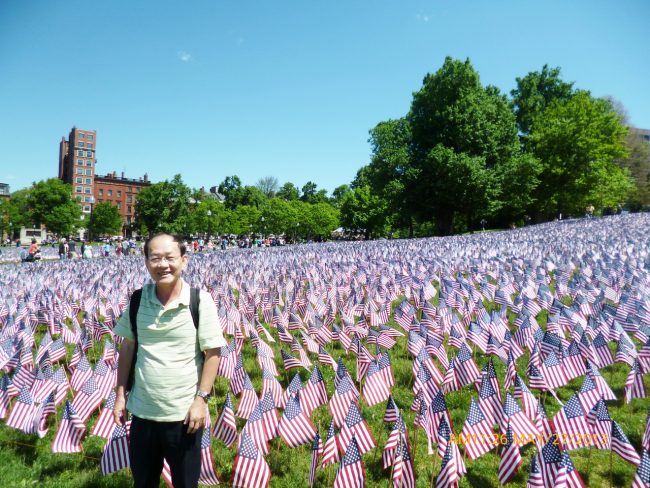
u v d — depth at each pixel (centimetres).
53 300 1070
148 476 297
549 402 570
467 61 4141
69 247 3566
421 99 4328
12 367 654
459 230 5659
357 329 808
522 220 5841
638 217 3978
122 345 308
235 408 566
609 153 4778
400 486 367
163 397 284
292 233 8312
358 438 410
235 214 8419
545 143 4647
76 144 11575
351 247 2575
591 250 1700
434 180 4041
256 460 364
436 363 705
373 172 4978
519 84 5612
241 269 1675
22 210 9331
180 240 295
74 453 474
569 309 804
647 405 561
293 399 433
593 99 5188
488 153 4072
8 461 464
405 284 1204
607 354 616
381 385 538
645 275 1175
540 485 309
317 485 409
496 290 1025
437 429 423
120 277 1530
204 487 402
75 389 588
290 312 981
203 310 295
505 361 615
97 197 11238
